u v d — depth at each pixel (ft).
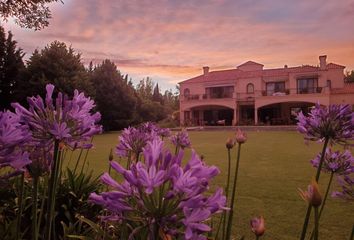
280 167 31.14
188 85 135.85
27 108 4.52
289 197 19.66
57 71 98.17
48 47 100.99
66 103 4.30
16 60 102.32
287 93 117.19
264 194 20.38
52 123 4.09
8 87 101.19
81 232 8.62
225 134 84.53
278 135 77.20
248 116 129.39
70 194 9.87
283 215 16.30
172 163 3.26
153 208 3.15
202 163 3.42
